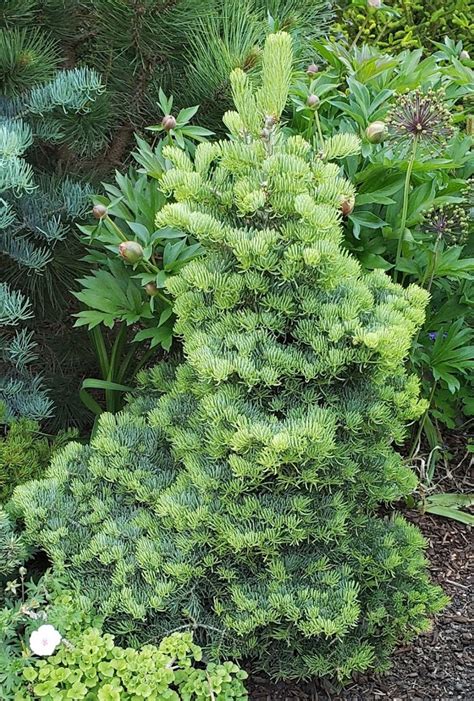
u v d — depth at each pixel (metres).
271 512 1.80
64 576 1.89
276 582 1.84
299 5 3.10
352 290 1.90
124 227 2.66
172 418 2.10
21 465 2.27
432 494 2.80
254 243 1.75
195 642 1.88
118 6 2.52
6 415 2.45
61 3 2.65
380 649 2.02
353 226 2.77
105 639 1.72
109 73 2.76
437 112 2.37
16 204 2.50
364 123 2.72
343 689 2.01
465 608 2.31
